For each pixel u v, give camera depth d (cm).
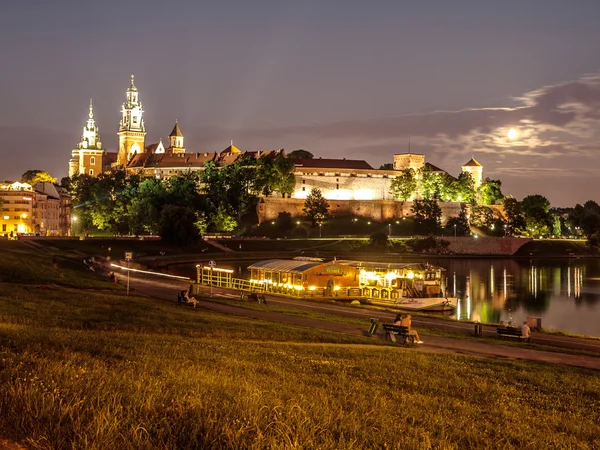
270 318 6675
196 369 2908
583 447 2309
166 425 1759
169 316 5762
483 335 6444
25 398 1802
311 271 10488
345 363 3800
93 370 2423
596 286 16538
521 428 2502
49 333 3647
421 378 3506
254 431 1811
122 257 17962
